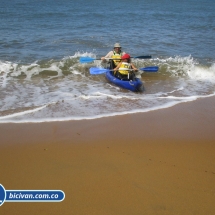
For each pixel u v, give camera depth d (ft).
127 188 12.28
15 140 15.98
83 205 11.23
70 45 44.16
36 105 21.15
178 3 169.99
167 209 11.17
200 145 16.46
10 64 31.73
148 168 13.84
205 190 12.37
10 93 23.53
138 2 165.27
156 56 39.40
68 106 21.24
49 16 76.89
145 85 27.68
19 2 117.19
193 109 21.74
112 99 23.13
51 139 16.33
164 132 17.84
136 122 19.13
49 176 12.94
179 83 28.50
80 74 30.22
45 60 34.88
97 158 14.58
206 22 78.74
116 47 30.96
